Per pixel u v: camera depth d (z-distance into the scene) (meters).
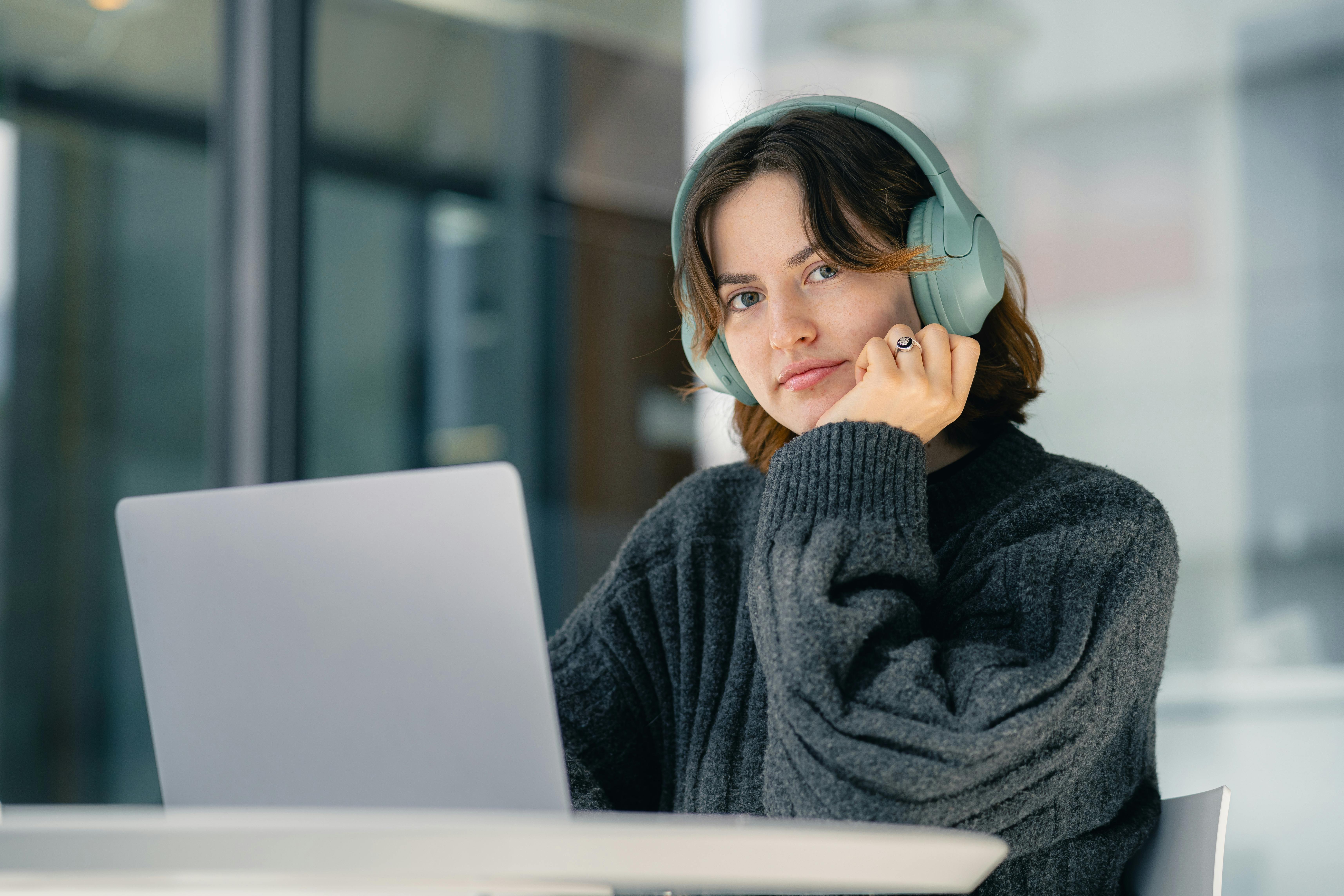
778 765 1.05
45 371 3.43
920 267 1.23
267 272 3.47
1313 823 2.37
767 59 3.12
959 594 1.21
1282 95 2.50
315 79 3.55
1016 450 1.33
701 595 1.46
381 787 0.91
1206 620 2.48
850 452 1.17
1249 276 2.51
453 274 3.55
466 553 0.88
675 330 1.48
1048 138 2.71
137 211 3.50
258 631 0.95
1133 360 2.58
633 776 1.45
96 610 3.45
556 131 3.51
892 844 0.70
